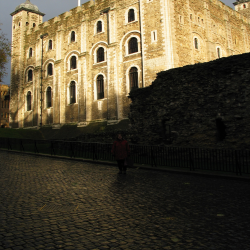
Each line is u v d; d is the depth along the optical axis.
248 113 13.24
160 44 27.91
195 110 15.26
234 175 9.91
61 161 15.39
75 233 4.71
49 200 6.85
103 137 21.78
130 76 30.95
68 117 37.88
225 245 4.24
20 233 4.68
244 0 49.44
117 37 32.47
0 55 30.23
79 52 37.12
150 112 17.64
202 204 6.48
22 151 20.28
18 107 46.25
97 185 8.70
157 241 4.38
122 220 5.38
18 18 47.78
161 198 7.05
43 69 42.69
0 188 8.12
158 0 28.36
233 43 38.56
